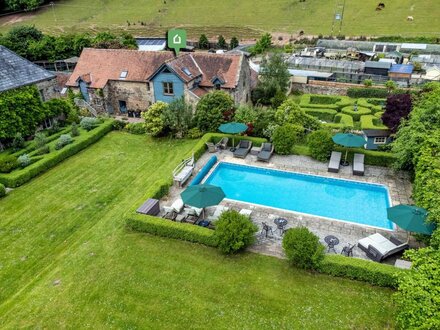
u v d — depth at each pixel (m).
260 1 133.25
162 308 17.66
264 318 16.97
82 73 48.44
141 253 21.36
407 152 26.45
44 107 40.53
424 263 15.12
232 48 94.00
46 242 23.55
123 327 16.75
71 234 24.27
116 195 28.80
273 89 52.12
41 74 41.41
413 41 89.81
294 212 25.55
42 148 35.03
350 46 83.69
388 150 34.09
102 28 123.94
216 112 37.47
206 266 20.20
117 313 17.47
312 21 113.12
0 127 35.19
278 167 31.75
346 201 27.45
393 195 27.08
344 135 30.91
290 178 30.81
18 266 21.50
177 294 18.42
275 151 34.22
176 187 28.77
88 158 35.53
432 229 19.14
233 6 133.00
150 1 145.00
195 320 16.98
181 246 21.84
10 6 132.62
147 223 22.78
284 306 17.55
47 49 73.44
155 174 31.52
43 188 30.14
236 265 20.20
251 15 125.00
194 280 19.27
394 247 20.55
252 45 96.44
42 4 143.25
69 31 121.38
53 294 18.70
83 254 21.56
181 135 39.06
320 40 88.81
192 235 21.86
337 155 32.03
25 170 31.23
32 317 17.39
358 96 56.81
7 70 38.12
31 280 20.28
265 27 115.19
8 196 29.02
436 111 27.25
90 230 24.20
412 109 32.97
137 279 19.45
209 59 46.09
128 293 18.58
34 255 22.38
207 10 133.12
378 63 61.22
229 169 32.66
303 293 18.22
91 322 17.05
